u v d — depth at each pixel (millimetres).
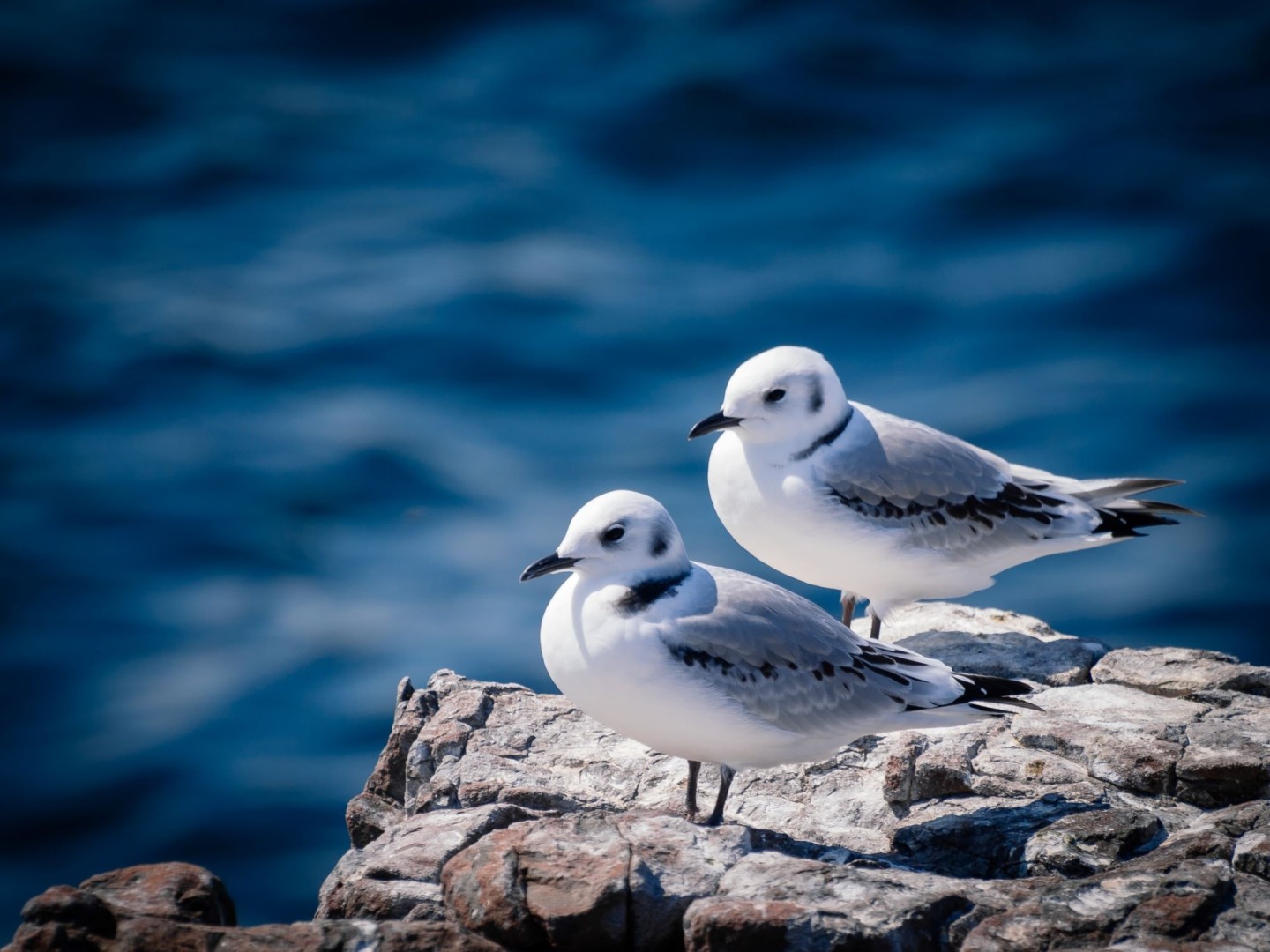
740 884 7656
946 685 9141
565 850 7879
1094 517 11805
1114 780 9539
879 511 11219
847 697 8914
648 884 7602
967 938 7445
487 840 8039
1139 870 7934
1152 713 10250
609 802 9727
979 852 8844
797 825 9453
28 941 7277
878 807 9594
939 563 11430
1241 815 8672
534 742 10359
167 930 7344
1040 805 9195
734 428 11258
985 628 12086
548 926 7504
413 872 8305
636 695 8656
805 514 11125
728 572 9219
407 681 11180
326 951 7324
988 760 9766
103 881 7922
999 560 11633
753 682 8719
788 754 9039
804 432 11141
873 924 7324
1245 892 7793
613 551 8797
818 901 7492
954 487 11453
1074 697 10586
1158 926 7441
